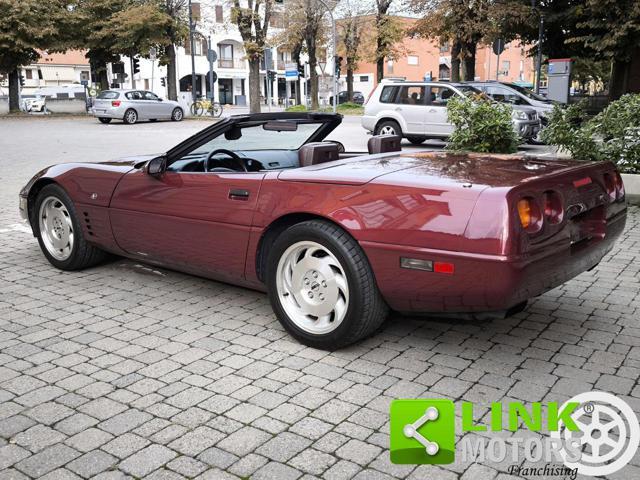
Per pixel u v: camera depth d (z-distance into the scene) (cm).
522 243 299
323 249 349
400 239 320
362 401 305
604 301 448
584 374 332
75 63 7238
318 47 4428
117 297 468
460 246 304
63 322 418
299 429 280
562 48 2355
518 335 387
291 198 365
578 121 884
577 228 353
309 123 464
